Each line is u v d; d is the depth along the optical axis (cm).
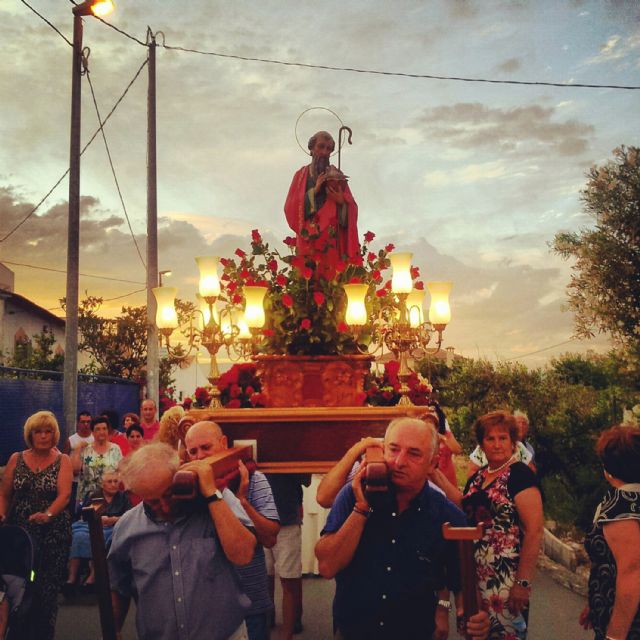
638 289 966
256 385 635
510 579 432
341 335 595
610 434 380
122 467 337
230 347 689
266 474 581
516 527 436
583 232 1008
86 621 729
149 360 1491
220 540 322
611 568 373
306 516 891
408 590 328
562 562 902
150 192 1542
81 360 3098
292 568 614
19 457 631
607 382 1325
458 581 343
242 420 554
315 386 589
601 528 380
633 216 973
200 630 326
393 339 616
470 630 307
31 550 524
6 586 515
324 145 731
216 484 344
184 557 329
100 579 320
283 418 552
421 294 662
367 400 614
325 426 555
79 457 866
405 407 555
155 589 329
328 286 605
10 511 625
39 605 569
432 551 333
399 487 331
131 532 336
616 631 355
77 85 1231
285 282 609
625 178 990
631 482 371
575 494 1064
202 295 631
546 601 756
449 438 621
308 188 728
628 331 973
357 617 331
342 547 320
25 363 2378
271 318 611
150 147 1561
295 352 601
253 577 481
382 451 354
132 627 702
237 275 641
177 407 622
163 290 680
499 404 1302
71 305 1205
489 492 443
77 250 1218
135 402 1823
